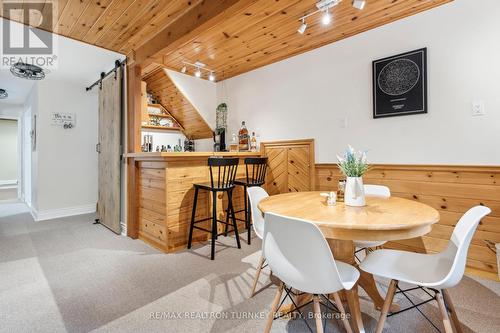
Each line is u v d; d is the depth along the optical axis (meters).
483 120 2.16
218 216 3.20
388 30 2.64
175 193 2.77
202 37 2.97
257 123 3.96
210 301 1.81
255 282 1.88
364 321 1.59
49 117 4.22
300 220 1.07
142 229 3.13
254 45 3.18
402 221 1.24
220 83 4.55
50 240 3.10
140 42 2.99
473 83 2.20
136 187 3.18
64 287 1.98
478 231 2.20
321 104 3.19
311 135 3.30
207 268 2.32
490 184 2.14
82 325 1.54
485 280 2.10
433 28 2.38
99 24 2.60
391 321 1.59
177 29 2.49
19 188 5.86
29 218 4.21
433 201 2.40
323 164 3.17
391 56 2.61
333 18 2.57
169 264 2.40
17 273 2.22
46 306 1.73
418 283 1.18
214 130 4.59
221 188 2.63
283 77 3.60
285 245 1.16
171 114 4.80
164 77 4.05
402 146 2.57
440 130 2.36
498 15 2.08
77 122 4.52
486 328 1.52
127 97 3.32
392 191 2.63
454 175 2.30
